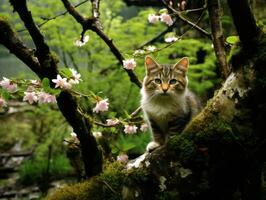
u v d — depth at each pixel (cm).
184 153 224
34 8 723
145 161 241
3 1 1199
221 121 221
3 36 227
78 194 256
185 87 337
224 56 290
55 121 780
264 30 215
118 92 762
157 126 327
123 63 318
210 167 220
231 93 220
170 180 227
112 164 279
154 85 330
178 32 640
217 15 296
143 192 236
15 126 941
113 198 247
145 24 776
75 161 371
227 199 230
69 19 744
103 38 324
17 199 687
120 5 829
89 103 352
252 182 260
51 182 731
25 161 838
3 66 1458
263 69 210
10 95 250
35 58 237
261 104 213
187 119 322
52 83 238
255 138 217
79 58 782
